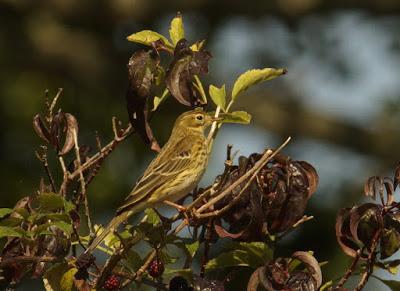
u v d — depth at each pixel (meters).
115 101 18.80
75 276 8.24
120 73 20.77
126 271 8.66
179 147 9.98
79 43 20.67
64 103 17.77
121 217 9.20
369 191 8.19
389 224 8.12
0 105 17.25
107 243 8.81
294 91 22.05
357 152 22.30
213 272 9.17
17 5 21.03
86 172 9.38
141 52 8.59
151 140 8.88
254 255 8.35
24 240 8.26
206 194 8.20
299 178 8.44
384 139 22.08
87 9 21.23
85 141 16.95
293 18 21.30
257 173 8.10
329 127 22.30
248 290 8.07
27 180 15.98
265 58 20.33
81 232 14.35
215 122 8.85
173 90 8.41
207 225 8.40
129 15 21.38
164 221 8.55
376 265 8.18
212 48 20.02
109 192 15.73
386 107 21.19
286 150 20.08
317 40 20.73
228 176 8.42
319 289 8.12
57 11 21.16
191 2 21.27
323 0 21.44
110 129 17.14
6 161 16.23
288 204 8.42
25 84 18.89
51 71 20.09
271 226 8.47
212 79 19.42
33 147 16.33
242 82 8.73
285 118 22.17
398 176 8.15
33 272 8.55
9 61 19.83
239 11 21.28
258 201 8.32
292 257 8.09
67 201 8.43
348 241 8.23
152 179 9.70
